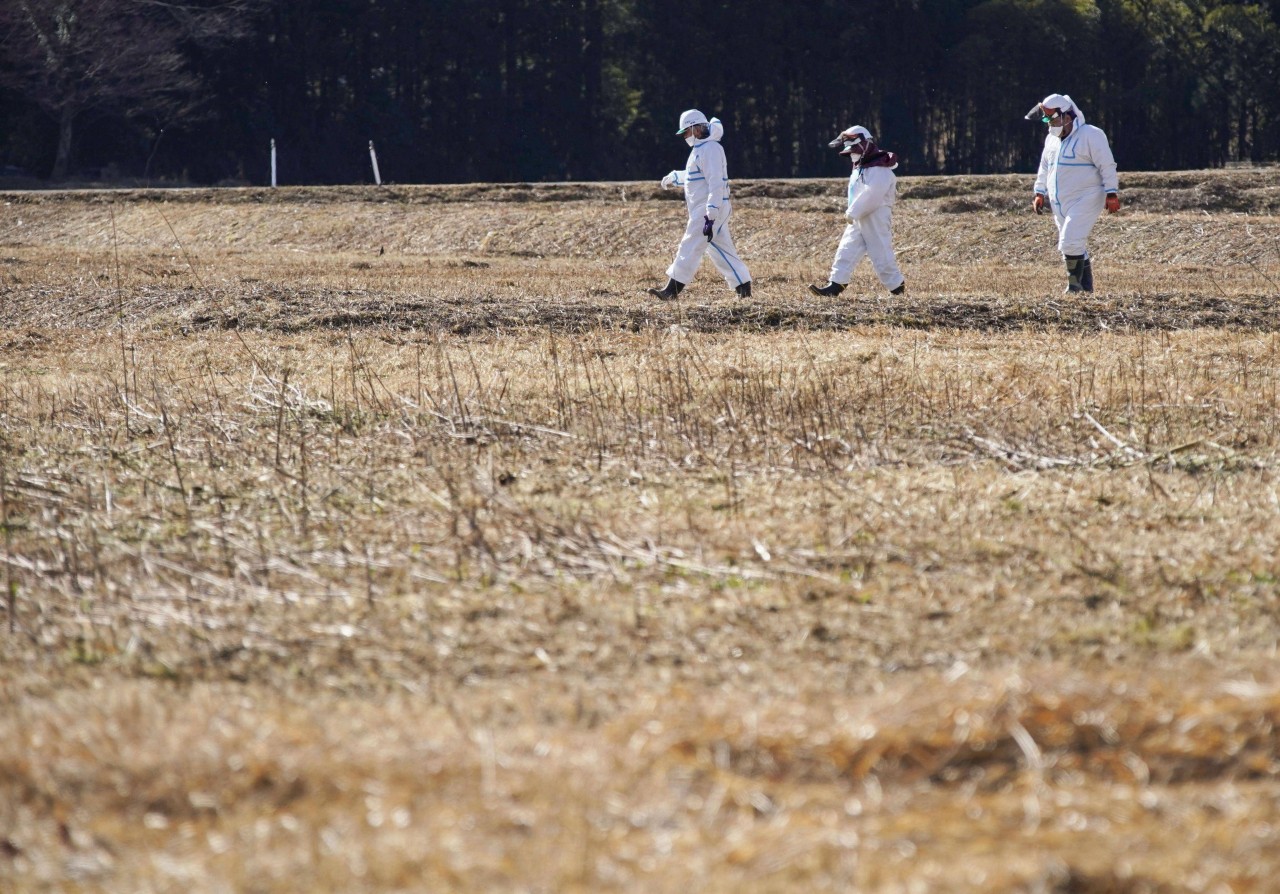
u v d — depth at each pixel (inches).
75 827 521.0
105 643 719.1
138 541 891.4
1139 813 514.0
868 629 704.4
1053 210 2174.0
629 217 3710.6
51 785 542.9
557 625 719.7
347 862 480.4
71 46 7047.2
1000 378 1353.3
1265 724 558.6
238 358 1558.8
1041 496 963.3
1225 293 2043.6
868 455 1091.3
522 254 3575.3
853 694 617.9
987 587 762.2
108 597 784.9
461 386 1346.0
